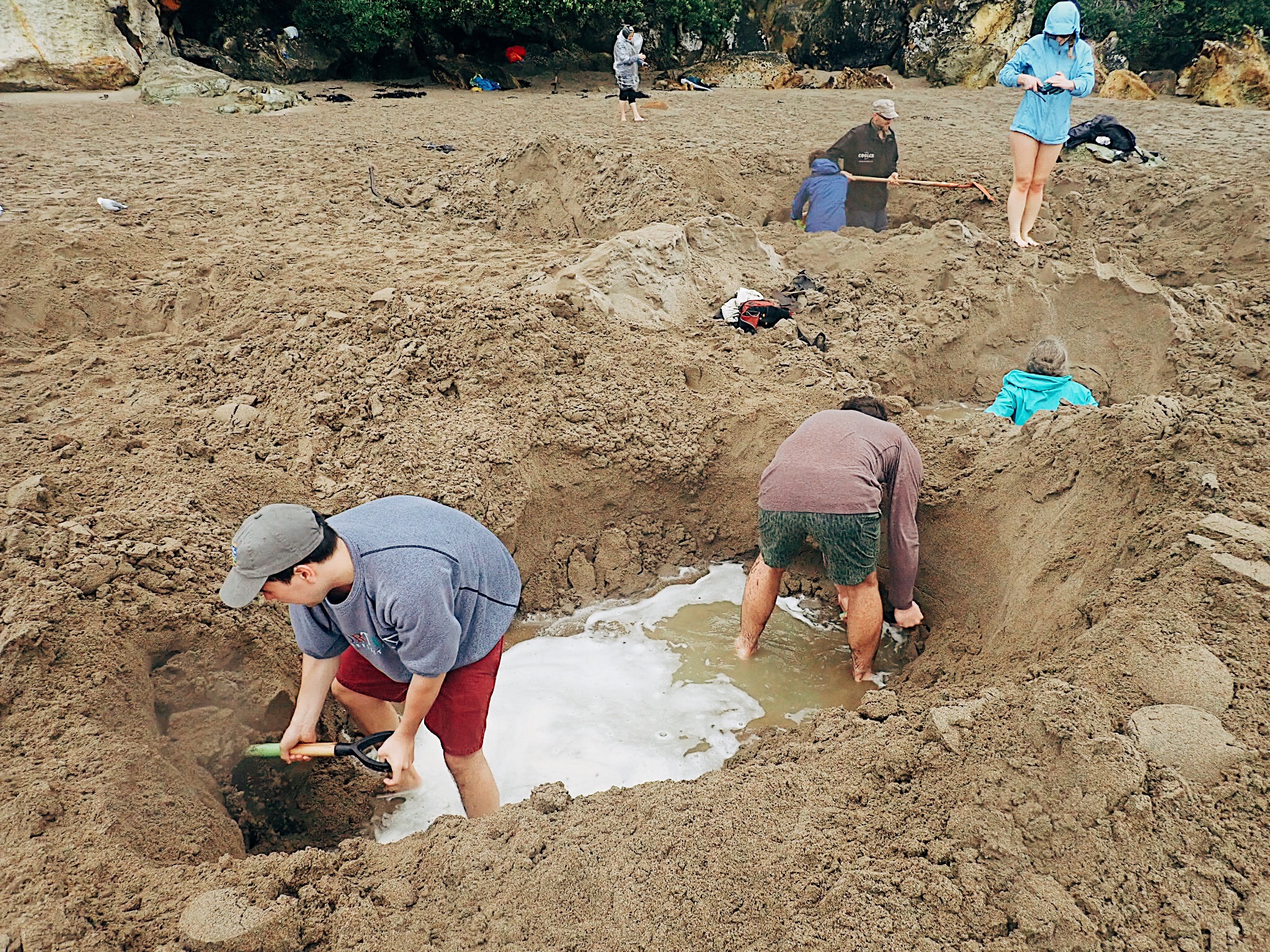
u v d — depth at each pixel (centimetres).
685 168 993
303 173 1110
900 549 447
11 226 764
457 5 1864
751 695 446
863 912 261
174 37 1903
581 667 461
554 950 257
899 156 1133
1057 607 409
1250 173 1021
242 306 683
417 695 301
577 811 307
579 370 591
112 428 504
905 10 2062
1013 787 291
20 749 304
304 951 258
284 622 396
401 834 362
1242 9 1964
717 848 286
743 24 2238
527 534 512
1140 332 709
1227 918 257
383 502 309
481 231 936
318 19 1916
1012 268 766
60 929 247
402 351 575
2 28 1647
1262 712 308
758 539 541
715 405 572
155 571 384
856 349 693
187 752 344
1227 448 435
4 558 375
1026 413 588
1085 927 254
